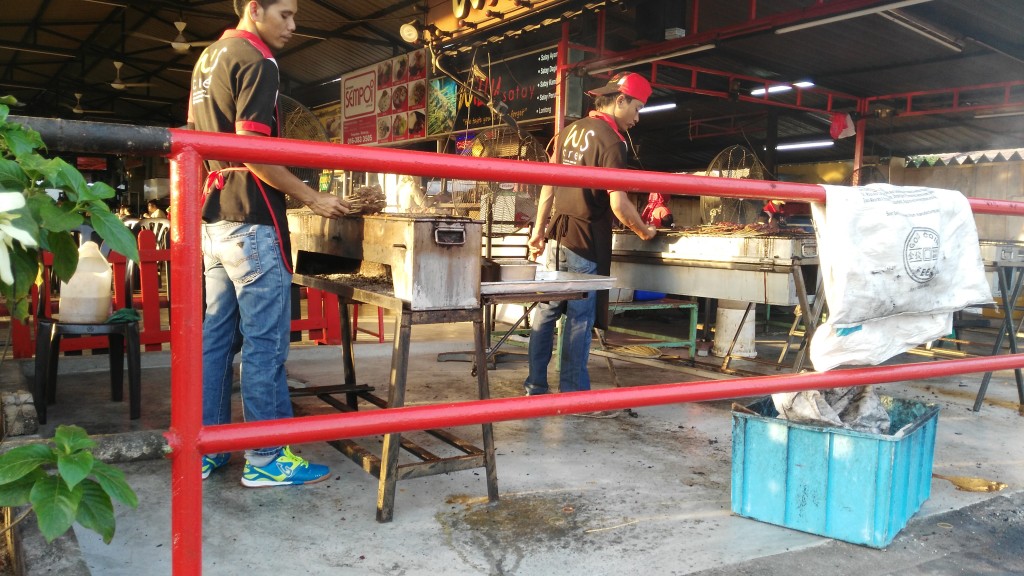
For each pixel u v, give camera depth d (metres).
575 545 2.25
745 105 13.36
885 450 2.24
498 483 2.79
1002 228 10.43
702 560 2.17
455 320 2.43
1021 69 9.93
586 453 3.22
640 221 3.72
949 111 10.40
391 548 2.20
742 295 3.85
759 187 1.70
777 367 5.04
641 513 2.53
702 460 3.16
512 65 10.14
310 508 2.50
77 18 13.95
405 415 1.29
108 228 0.92
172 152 1.08
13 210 0.85
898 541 2.35
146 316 4.83
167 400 3.90
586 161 3.72
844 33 9.30
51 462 0.94
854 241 1.84
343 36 12.22
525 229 6.18
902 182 13.36
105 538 0.96
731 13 9.41
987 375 4.23
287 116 3.38
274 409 2.57
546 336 3.81
